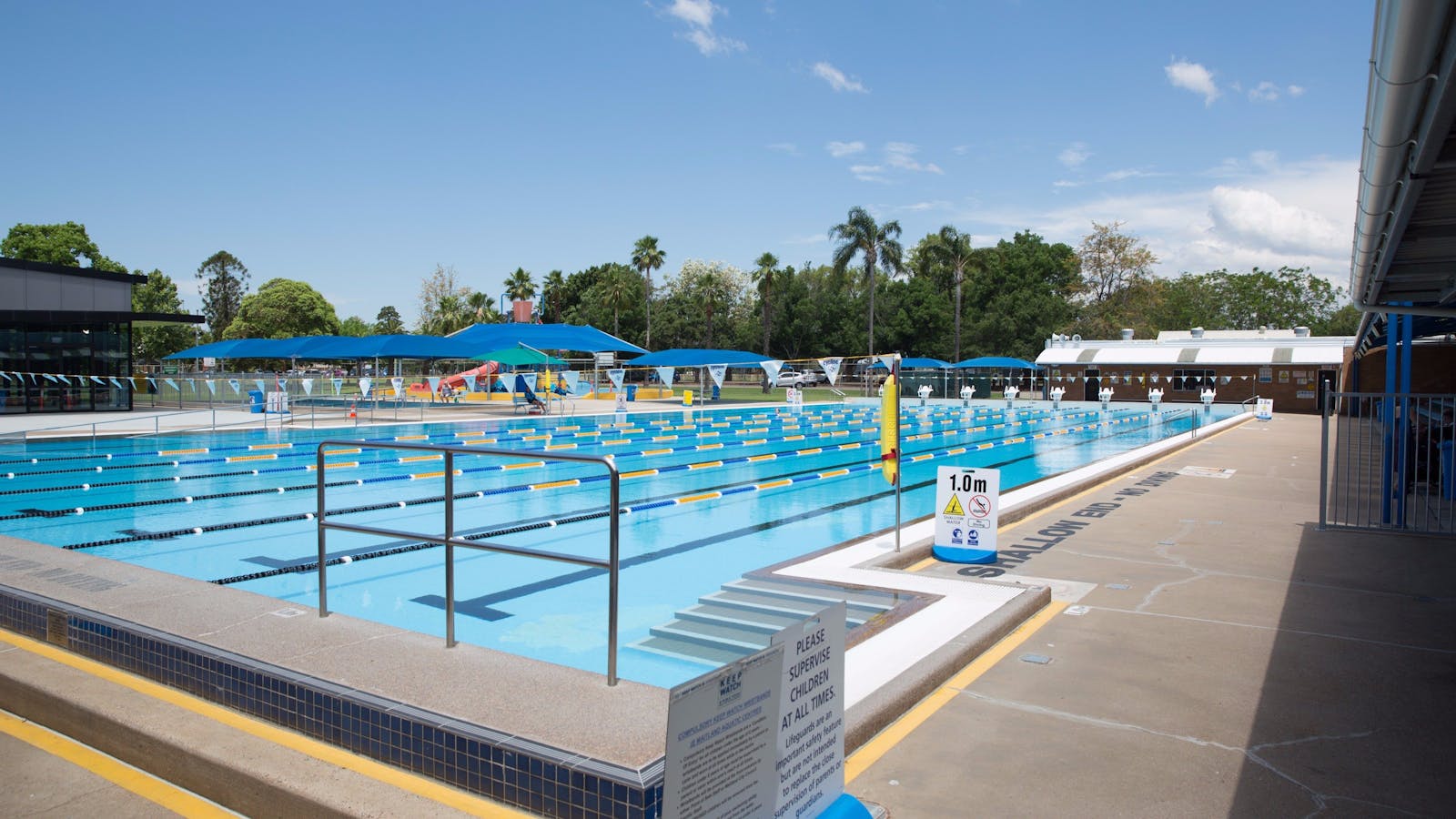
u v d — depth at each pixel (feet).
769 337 205.57
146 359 220.43
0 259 79.41
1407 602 19.58
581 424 88.38
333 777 10.81
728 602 20.31
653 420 96.94
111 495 40.22
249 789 10.96
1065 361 144.36
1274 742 12.12
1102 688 14.24
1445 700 13.61
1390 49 10.57
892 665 14.52
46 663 15.24
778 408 119.65
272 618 15.70
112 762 12.59
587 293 227.81
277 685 12.62
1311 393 126.62
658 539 30.96
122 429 71.41
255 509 36.63
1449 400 41.50
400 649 13.99
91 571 19.35
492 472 50.37
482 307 224.74
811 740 8.40
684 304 217.56
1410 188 15.28
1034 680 14.64
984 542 24.07
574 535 31.73
